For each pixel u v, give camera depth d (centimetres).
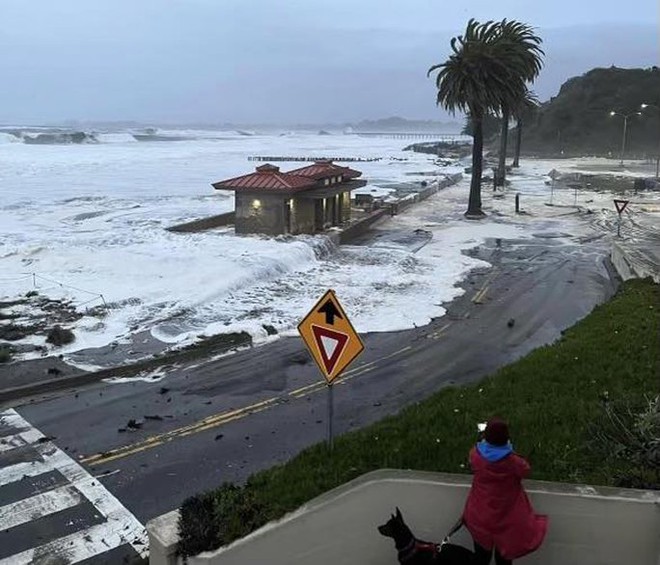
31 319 2041
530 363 1242
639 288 2323
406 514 607
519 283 2738
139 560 856
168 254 2880
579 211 5000
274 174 3494
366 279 2731
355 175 4159
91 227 3856
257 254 2923
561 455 743
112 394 1485
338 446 821
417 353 1811
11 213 4519
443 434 838
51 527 935
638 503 567
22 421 1330
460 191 6525
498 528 515
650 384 1014
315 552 625
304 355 1781
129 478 1081
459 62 4588
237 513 657
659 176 7456
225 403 1429
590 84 16112
